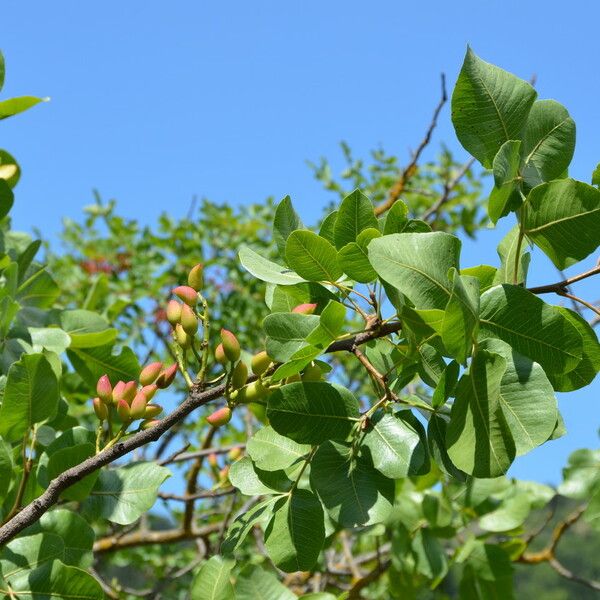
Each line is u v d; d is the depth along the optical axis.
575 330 1.83
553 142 2.10
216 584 2.17
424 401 2.19
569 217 1.97
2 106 2.67
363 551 5.86
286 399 2.02
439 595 4.34
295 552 2.07
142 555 6.45
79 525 2.30
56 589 2.11
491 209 1.97
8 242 3.90
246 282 6.79
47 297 3.68
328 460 2.02
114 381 3.31
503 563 3.96
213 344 6.59
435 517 4.01
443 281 1.78
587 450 4.09
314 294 2.21
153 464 2.37
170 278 6.91
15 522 1.97
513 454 1.72
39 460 2.37
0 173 3.12
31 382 2.20
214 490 3.77
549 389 1.76
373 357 2.35
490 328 1.86
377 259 1.76
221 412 2.01
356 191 2.16
